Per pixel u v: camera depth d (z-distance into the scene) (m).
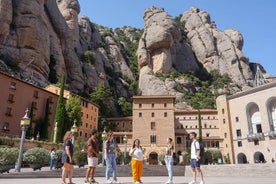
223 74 118.62
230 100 67.44
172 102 63.41
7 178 15.32
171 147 12.47
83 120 61.41
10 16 65.81
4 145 29.77
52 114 55.09
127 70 117.19
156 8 122.88
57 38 85.00
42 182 11.98
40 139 49.56
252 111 62.56
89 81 90.50
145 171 23.67
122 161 43.25
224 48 127.31
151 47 107.38
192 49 132.50
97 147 11.16
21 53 64.88
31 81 60.75
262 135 57.03
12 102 46.31
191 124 73.50
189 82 100.25
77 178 17.61
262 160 58.94
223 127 67.62
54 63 77.88
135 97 64.25
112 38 128.88
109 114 82.44
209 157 62.69
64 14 98.31
